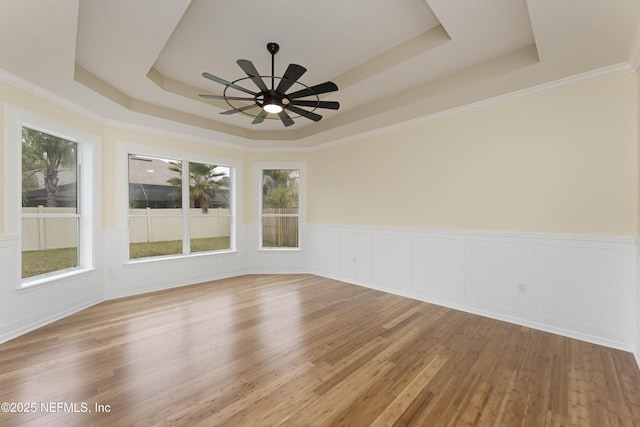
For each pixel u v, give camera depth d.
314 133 4.86
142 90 3.44
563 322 2.93
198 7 2.24
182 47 2.81
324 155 5.51
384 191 4.54
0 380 2.09
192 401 1.88
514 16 2.18
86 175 3.81
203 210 5.35
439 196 3.88
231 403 1.87
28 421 1.68
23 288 2.90
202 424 1.68
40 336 2.83
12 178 2.83
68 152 3.64
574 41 2.24
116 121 4.10
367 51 2.92
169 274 4.70
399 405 1.86
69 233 3.65
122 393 1.96
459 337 2.87
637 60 2.43
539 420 1.73
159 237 4.82
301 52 2.91
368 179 4.78
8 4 1.82
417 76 3.11
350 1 2.19
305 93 2.61
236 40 2.69
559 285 2.96
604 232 2.73
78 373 2.19
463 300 3.64
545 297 3.04
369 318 3.36
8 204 2.80
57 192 3.50
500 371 2.26
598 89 2.74
